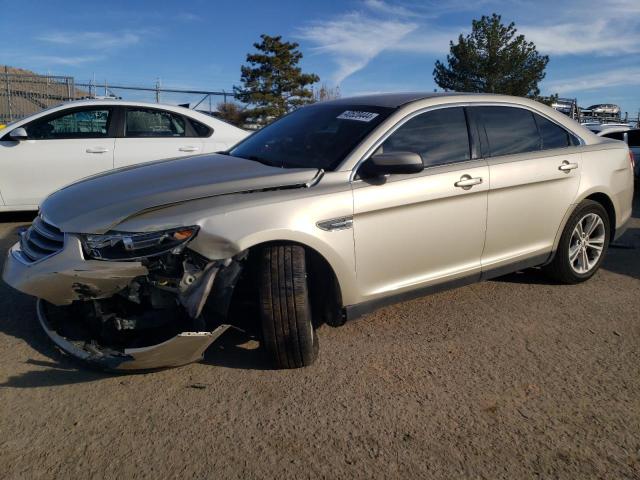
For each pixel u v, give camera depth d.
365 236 3.45
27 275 3.13
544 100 26.05
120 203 3.10
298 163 3.68
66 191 3.59
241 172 3.44
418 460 2.57
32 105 16.92
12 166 6.74
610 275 5.30
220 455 2.57
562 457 2.61
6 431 2.71
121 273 2.96
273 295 3.11
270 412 2.92
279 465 2.51
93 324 3.36
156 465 2.50
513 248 4.32
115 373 3.22
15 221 7.28
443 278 3.91
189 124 7.67
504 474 2.49
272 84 28.58
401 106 3.91
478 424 2.85
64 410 2.89
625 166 5.07
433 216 3.75
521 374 3.37
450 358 3.55
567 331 3.99
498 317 4.22
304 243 3.19
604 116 31.34
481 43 28.44
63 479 2.40
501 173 4.09
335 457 2.58
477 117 4.18
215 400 3.02
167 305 3.10
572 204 4.59
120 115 7.29
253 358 3.48
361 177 3.49
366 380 3.26
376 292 3.59
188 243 2.96
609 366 3.49
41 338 3.66
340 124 3.93
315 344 3.41
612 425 2.87
